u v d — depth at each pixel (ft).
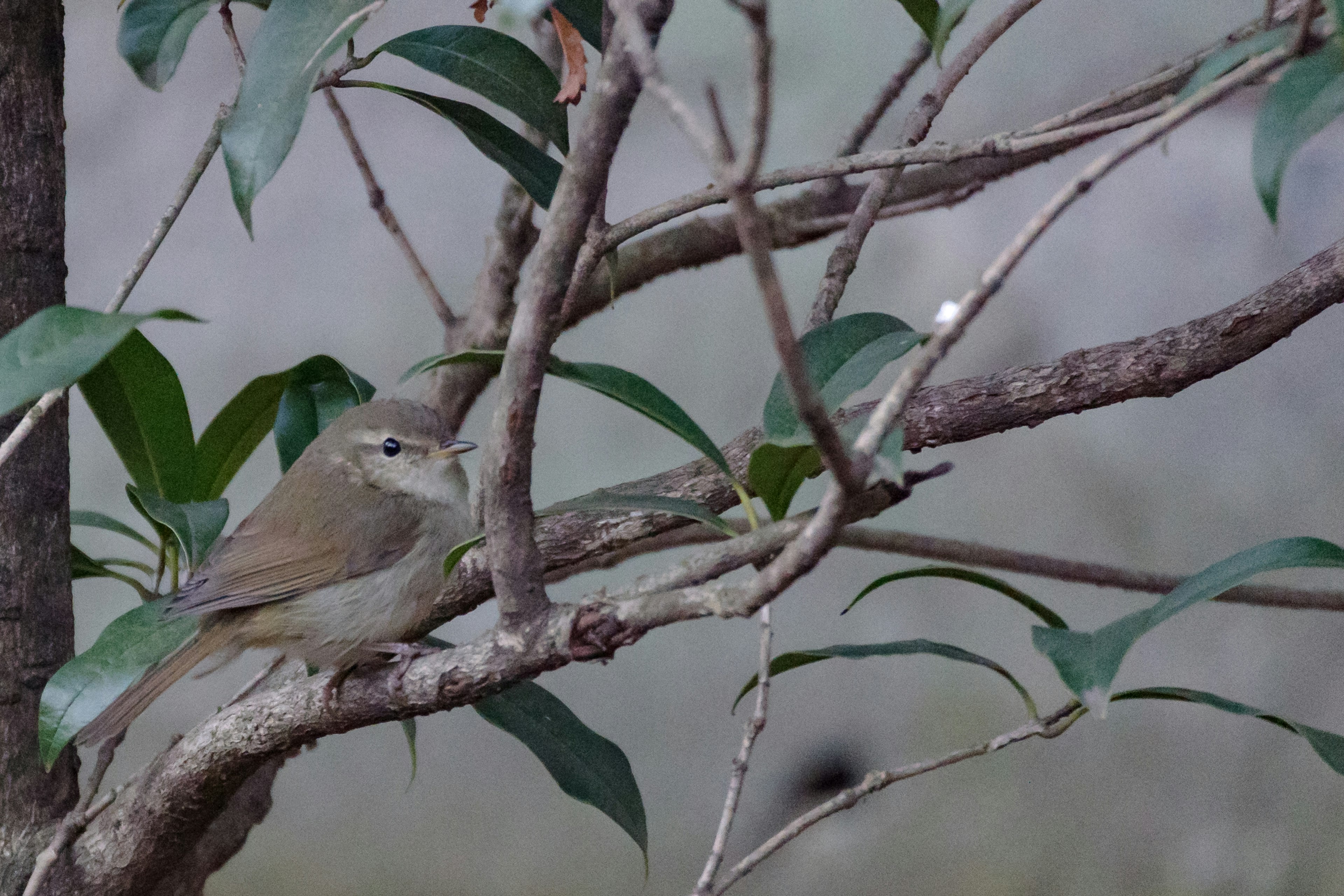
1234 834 35.17
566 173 10.82
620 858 39.24
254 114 13.58
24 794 18.15
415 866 39.81
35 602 18.37
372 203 24.94
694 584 13.64
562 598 40.04
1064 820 36.76
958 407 17.52
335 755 41.32
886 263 40.19
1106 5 38.19
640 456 40.29
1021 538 38.42
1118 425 38.27
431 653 14.79
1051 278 38.65
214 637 20.47
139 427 19.57
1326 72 11.04
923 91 39.22
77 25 45.24
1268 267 36.55
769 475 14.67
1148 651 37.24
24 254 18.15
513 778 40.86
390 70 43.60
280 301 42.83
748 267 41.14
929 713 38.73
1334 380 36.60
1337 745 15.55
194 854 20.74
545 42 23.54
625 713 40.19
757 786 39.29
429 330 41.83
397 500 21.29
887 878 37.42
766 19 7.91
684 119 8.74
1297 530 35.78
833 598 40.19
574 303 16.83
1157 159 38.55
